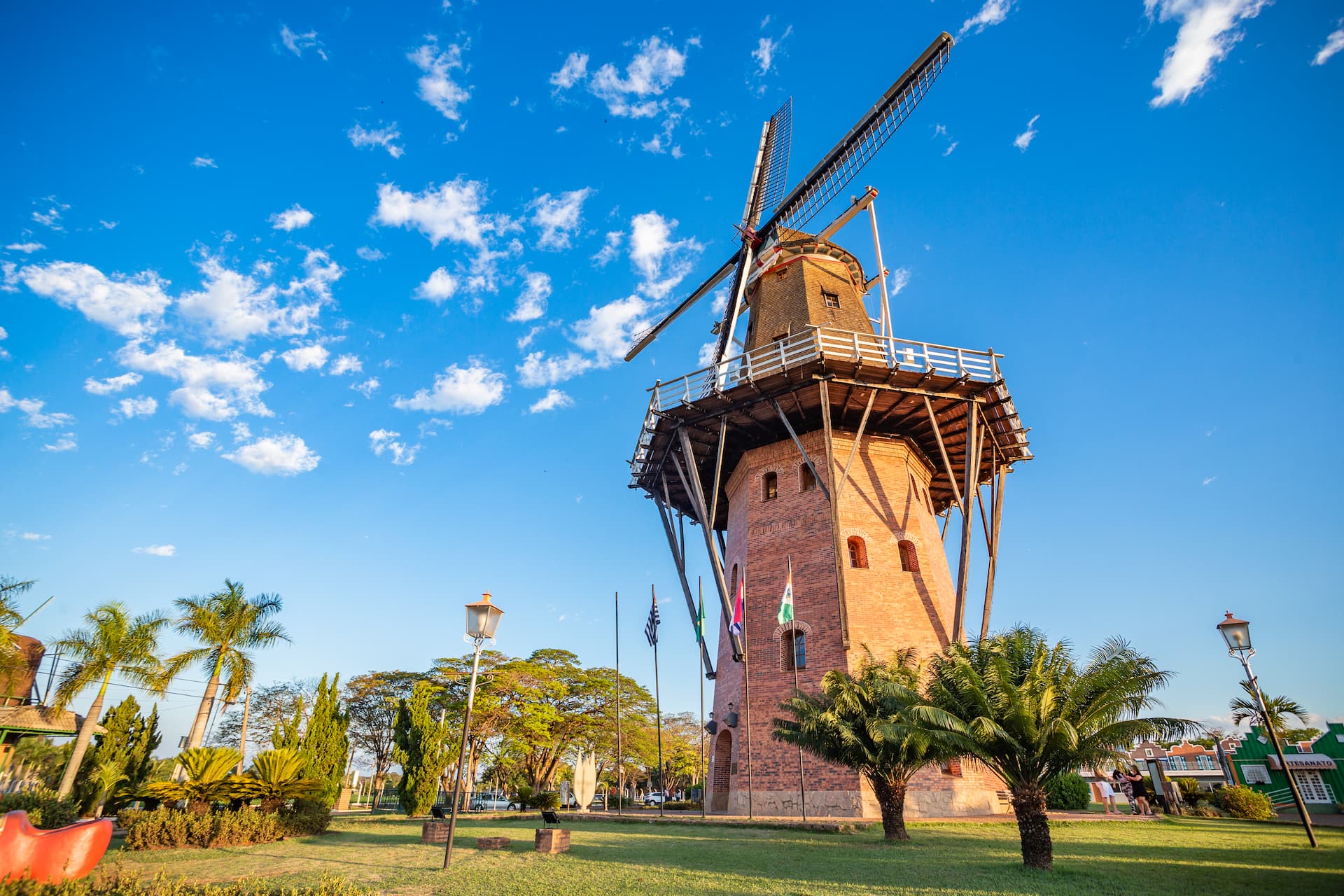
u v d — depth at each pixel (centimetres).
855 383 2430
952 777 2198
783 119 3569
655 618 2525
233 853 1638
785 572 2572
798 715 1830
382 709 5322
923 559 2589
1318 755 3475
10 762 3181
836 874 1191
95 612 2662
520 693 4647
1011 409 2562
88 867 1096
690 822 2098
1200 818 2262
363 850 1648
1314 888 1016
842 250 3234
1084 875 1151
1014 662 1458
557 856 1449
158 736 3372
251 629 3077
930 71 2900
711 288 3522
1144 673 1338
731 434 2811
